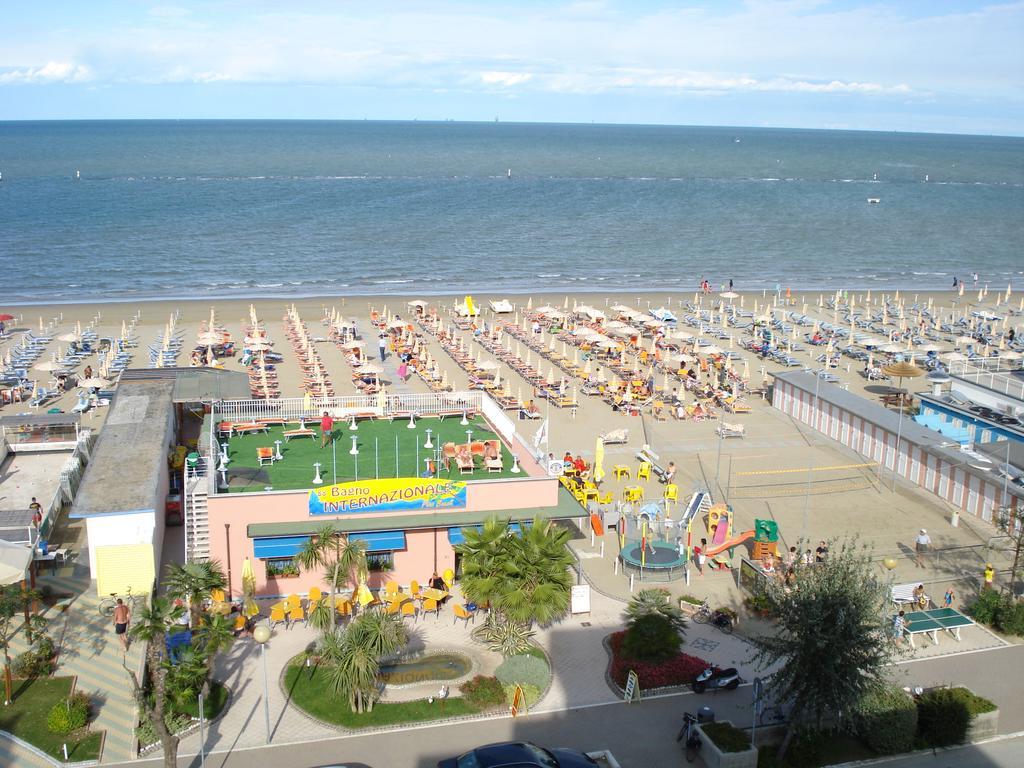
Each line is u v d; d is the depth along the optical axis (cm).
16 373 6544
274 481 3878
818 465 5391
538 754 2453
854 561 2798
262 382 6216
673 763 2683
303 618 3450
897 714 2761
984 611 3578
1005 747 2834
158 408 4575
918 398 6588
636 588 3803
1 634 2936
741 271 13000
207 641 2977
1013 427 5203
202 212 17138
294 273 11756
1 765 2556
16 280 10812
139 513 3534
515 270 12500
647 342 8550
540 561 3128
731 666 3212
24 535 3638
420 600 3541
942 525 4544
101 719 2788
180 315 9019
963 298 11256
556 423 6059
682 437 5869
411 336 7788
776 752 2738
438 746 2711
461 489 3697
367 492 3603
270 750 2669
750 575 3834
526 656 3020
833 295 11256
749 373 7312
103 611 3400
